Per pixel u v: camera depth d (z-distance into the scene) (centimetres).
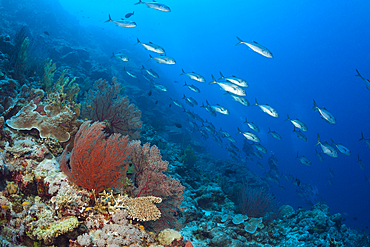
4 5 1908
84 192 331
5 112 424
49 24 2230
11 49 661
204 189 855
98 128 344
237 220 665
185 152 1144
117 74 2297
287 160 7912
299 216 805
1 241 224
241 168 1919
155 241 366
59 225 269
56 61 1444
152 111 2238
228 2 11181
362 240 768
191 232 570
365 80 707
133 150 424
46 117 437
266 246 594
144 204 347
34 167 353
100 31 3597
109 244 279
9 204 283
